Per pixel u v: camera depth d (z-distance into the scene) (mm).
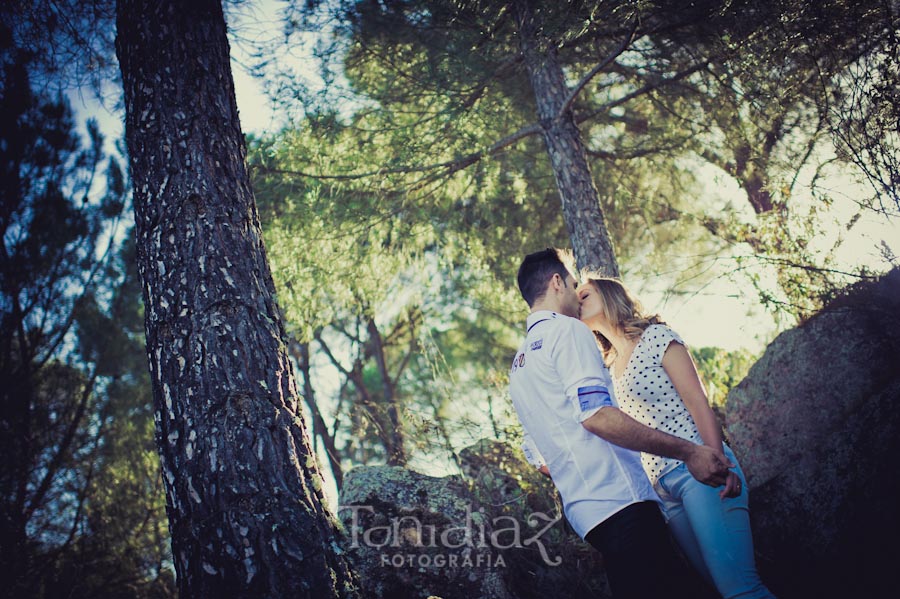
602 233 4844
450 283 7512
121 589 7082
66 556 6902
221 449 2438
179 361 2566
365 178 5312
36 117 7492
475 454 4105
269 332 2707
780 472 3328
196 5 3062
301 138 5129
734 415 3695
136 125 2896
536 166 6410
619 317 2641
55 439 7188
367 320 8727
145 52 2959
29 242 7547
